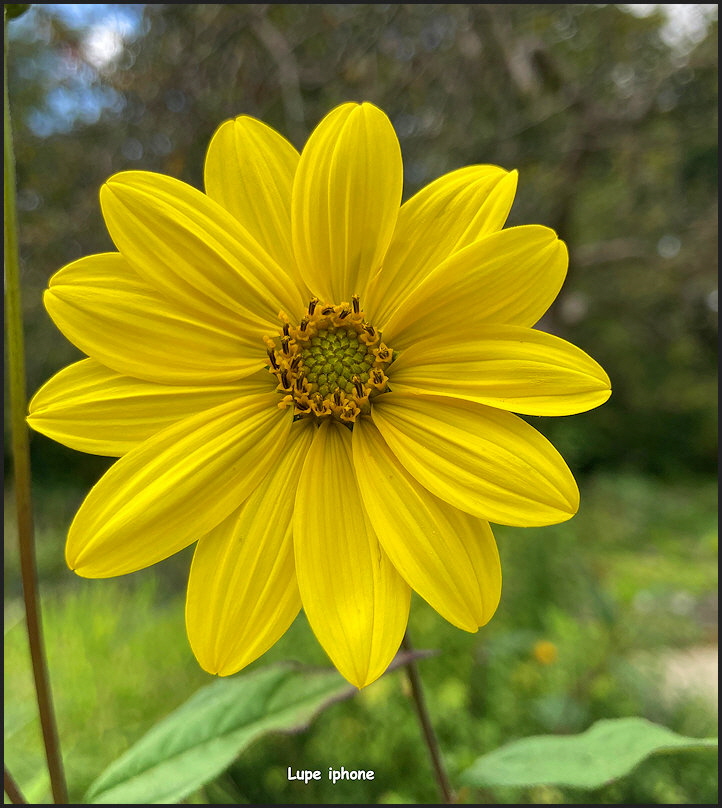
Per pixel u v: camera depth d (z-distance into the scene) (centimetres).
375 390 9
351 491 8
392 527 8
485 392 8
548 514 7
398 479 8
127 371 8
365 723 20
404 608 8
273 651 22
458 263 8
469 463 8
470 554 8
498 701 20
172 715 10
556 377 8
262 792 19
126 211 8
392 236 8
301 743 20
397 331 9
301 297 9
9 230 8
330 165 8
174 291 8
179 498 8
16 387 8
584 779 9
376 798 19
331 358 9
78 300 8
